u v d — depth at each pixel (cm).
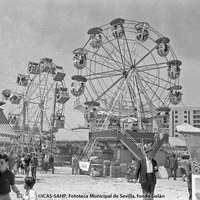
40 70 4456
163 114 3716
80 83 3406
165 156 3133
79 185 1933
